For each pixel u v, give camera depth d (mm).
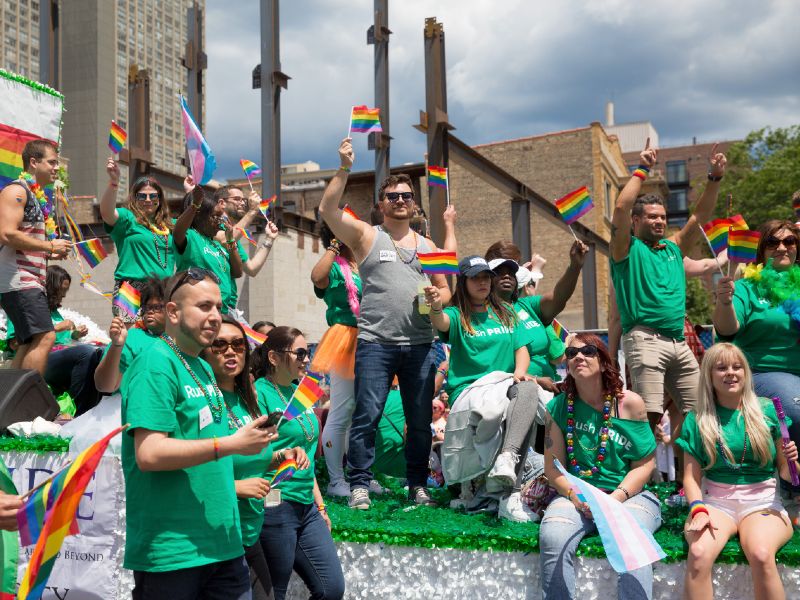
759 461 3947
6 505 2582
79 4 74625
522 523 4512
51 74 10453
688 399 5004
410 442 5328
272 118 10992
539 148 30906
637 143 72750
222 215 5965
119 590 4602
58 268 6785
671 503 4898
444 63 9414
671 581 3881
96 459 2680
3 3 71375
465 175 30625
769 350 4770
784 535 3797
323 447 5562
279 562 4031
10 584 2730
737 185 32906
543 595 3965
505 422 4758
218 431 3143
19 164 8406
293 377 4281
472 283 5184
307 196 23500
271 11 10867
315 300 13141
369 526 4457
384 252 5285
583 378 4242
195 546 2969
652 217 5062
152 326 4957
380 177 9828
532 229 30172
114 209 5621
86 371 6090
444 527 4410
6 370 5438
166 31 91000
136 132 11102
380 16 9938
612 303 6043
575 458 4289
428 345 5359
